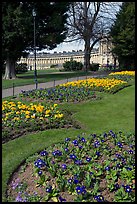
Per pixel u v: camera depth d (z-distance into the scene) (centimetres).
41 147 691
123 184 479
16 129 834
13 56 3006
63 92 1400
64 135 816
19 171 562
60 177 486
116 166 525
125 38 3359
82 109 1172
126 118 1044
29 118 922
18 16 2603
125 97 1418
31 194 462
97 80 1794
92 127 924
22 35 2703
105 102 1299
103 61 6506
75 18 3981
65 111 1067
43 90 1464
